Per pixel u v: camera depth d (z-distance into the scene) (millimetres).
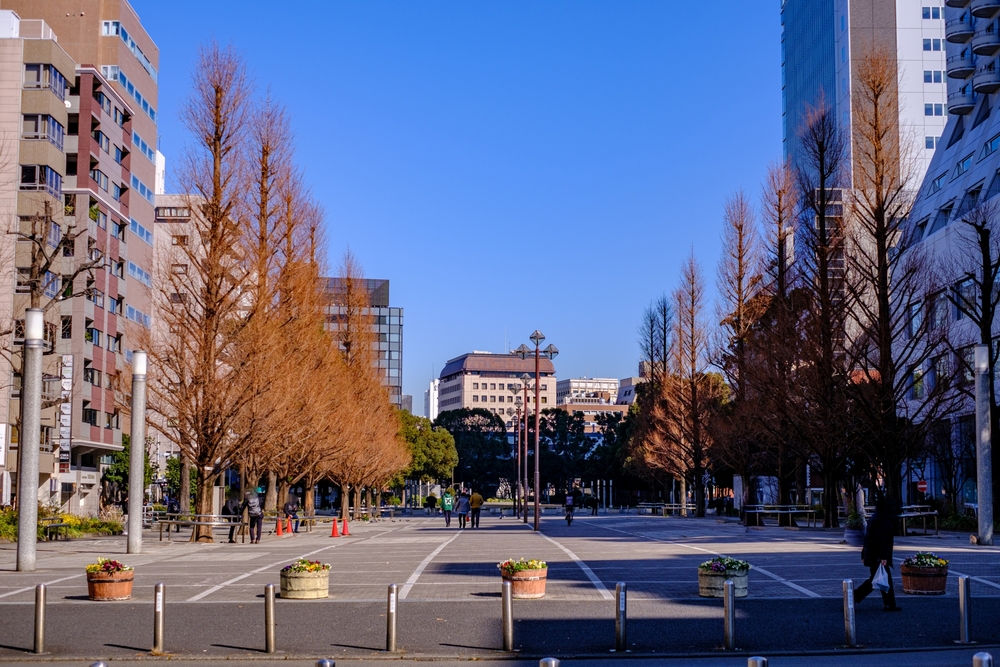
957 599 15156
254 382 31125
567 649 11422
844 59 105375
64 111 51750
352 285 54844
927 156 102125
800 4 123938
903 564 15977
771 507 43719
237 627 12969
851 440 35938
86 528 34344
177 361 30984
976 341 43906
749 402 44688
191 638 12227
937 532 32438
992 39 58375
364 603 15078
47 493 48906
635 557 23203
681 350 58219
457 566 21453
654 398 66500
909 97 103125
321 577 15688
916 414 34062
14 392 48000
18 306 44250
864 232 38656
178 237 31219
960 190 52844
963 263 45719
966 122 59625
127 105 61344
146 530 39562
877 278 34062
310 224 39375
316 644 11789
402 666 10711
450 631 12586
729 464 59344
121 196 61250
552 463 125938
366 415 54344
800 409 37531
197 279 34750
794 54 126125
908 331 49344
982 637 11992
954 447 47094
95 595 15500
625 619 11375
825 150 37281
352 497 87875
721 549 25734
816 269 36750
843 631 12445
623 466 88000
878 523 14195
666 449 65875
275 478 52469
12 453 47625
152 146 67438
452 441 107125
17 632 12695
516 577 15375
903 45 103750
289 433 36188
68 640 12148
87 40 61156
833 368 35406
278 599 15586
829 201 37969
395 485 101438
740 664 10648
